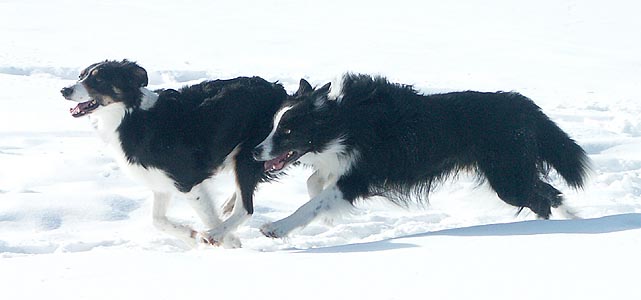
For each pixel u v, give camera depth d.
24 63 26.88
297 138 11.70
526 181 12.43
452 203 14.74
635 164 17.62
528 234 9.95
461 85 27.94
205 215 12.01
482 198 14.32
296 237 12.34
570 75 31.70
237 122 12.21
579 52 38.03
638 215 11.06
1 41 32.38
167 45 34.28
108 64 11.62
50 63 27.42
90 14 42.66
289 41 36.97
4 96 21.97
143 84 11.73
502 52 36.84
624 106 25.33
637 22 48.56
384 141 11.95
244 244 12.00
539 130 12.89
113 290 7.82
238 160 12.31
